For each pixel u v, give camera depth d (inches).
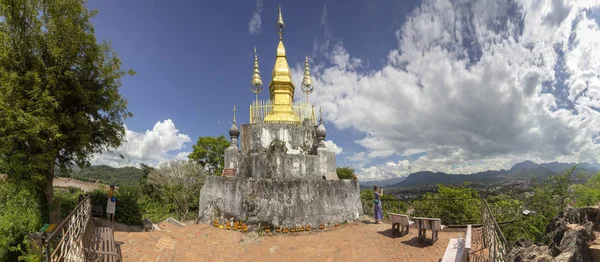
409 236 430.9
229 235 439.8
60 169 463.5
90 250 271.1
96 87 448.5
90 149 455.2
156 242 364.2
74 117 419.8
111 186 532.4
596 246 248.5
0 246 322.7
